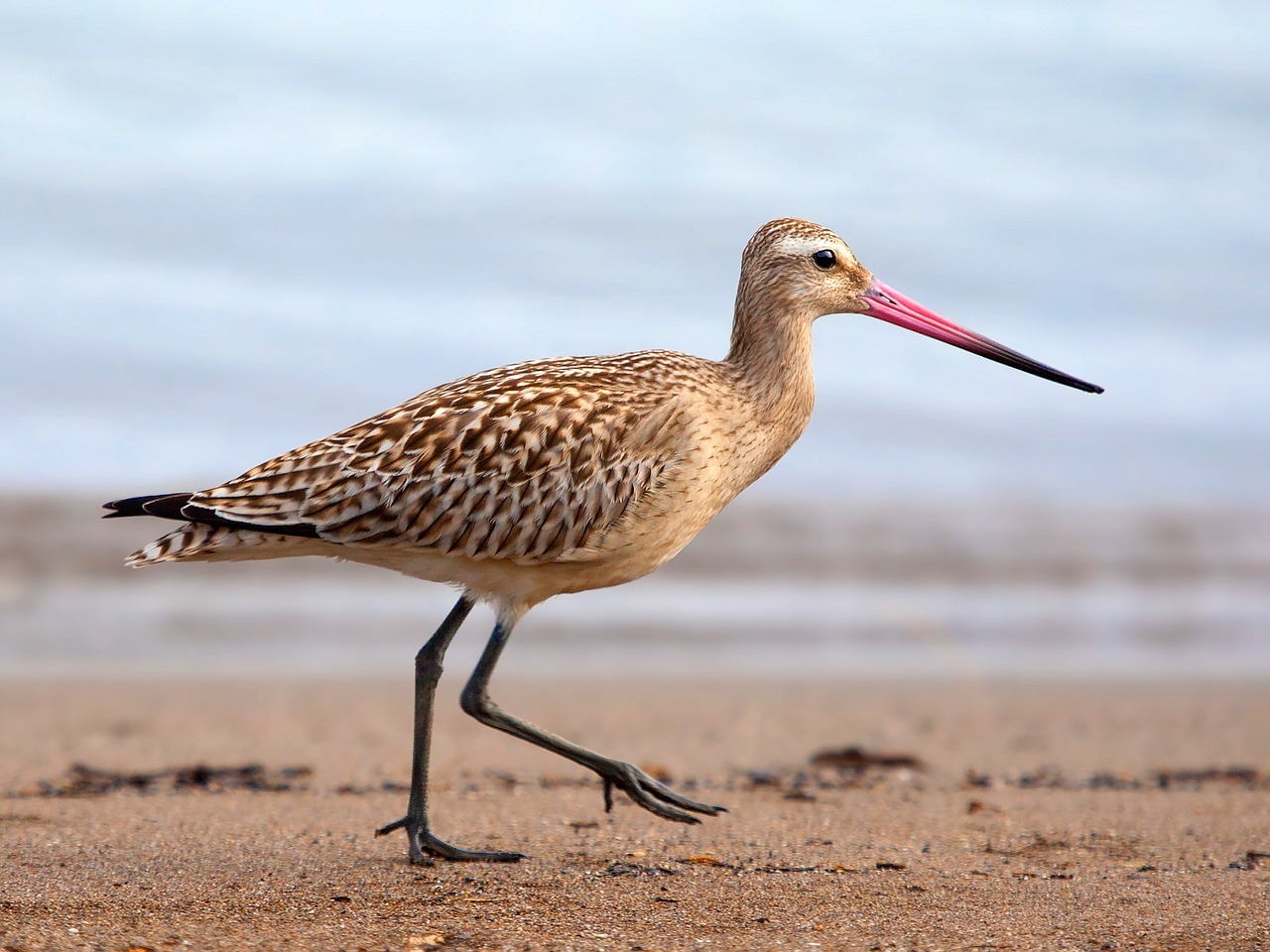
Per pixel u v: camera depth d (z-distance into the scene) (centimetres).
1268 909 676
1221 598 2061
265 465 804
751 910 671
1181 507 2400
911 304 968
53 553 1980
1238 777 1111
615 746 1251
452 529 801
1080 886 723
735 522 2238
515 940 622
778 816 930
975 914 666
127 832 846
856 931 639
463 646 1797
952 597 2038
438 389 834
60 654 1662
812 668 1717
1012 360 971
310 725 1347
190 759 1166
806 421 930
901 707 1495
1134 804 982
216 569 2012
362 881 723
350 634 1822
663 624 1909
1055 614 1970
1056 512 2345
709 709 1465
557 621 1912
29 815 896
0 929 622
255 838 836
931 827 893
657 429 835
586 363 859
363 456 795
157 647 1719
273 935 626
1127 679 1678
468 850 777
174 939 616
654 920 654
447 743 1264
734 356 934
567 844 827
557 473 809
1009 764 1182
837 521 2264
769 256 925
